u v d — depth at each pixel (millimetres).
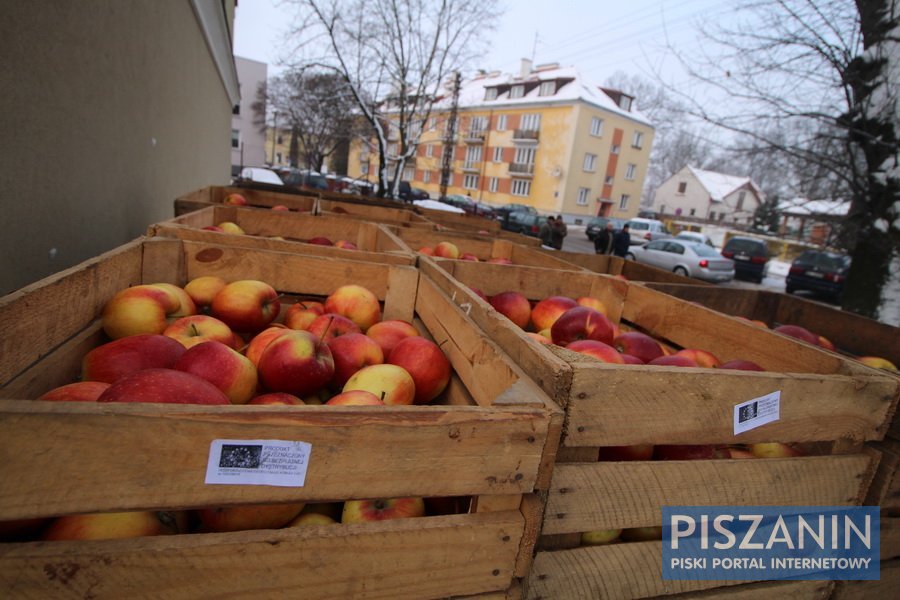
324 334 1819
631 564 1280
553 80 41312
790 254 29672
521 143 41938
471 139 45250
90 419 764
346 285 2367
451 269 2744
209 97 9867
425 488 985
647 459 1394
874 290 5516
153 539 847
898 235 5281
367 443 922
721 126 7199
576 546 1248
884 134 5422
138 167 4500
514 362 1343
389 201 7527
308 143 41625
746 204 53688
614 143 41062
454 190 47594
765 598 1457
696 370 1242
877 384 1447
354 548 954
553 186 40219
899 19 5281
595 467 1179
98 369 1369
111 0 3605
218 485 847
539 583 1186
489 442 1012
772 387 1311
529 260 3998
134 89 4273
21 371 1249
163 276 2236
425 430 955
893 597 1630
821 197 7359
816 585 1527
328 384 1794
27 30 2430
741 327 2094
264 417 855
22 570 767
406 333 2049
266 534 901
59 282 1429
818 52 6359
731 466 1320
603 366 1144
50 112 2719
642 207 64750
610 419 1162
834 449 1469
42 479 755
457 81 29812
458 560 1040
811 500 1436
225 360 1406
